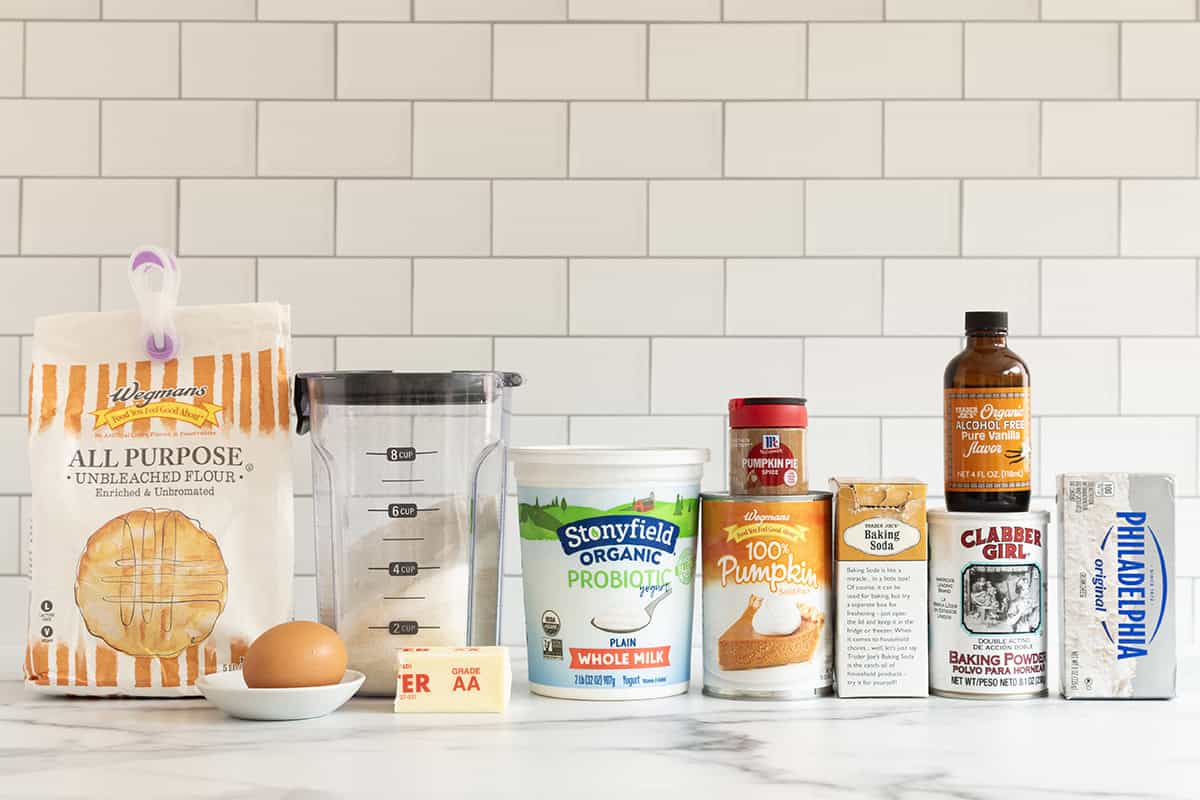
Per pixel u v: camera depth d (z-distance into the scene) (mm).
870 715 979
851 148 1408
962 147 1409
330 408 1074
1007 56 1410
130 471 1063
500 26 1408
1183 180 1409
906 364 1406
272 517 1062
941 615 1041
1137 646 1031
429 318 1407
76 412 1070
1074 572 1037
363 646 1055
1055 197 1409
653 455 1027
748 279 1407
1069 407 1406
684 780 793
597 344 1407
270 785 780
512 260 1407
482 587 1095
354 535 1063
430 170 1407
